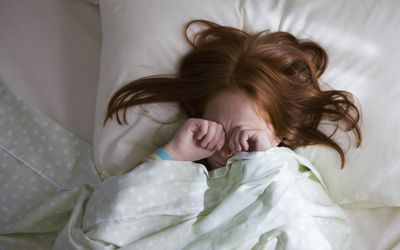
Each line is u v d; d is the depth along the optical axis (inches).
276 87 38.9
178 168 37.6
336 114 39.7
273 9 42.1
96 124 41.9
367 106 39.2
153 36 41.1
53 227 40.4
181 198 37.1
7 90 45.4
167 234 36.3
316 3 41.7
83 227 36.8
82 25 48.8
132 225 36.3
